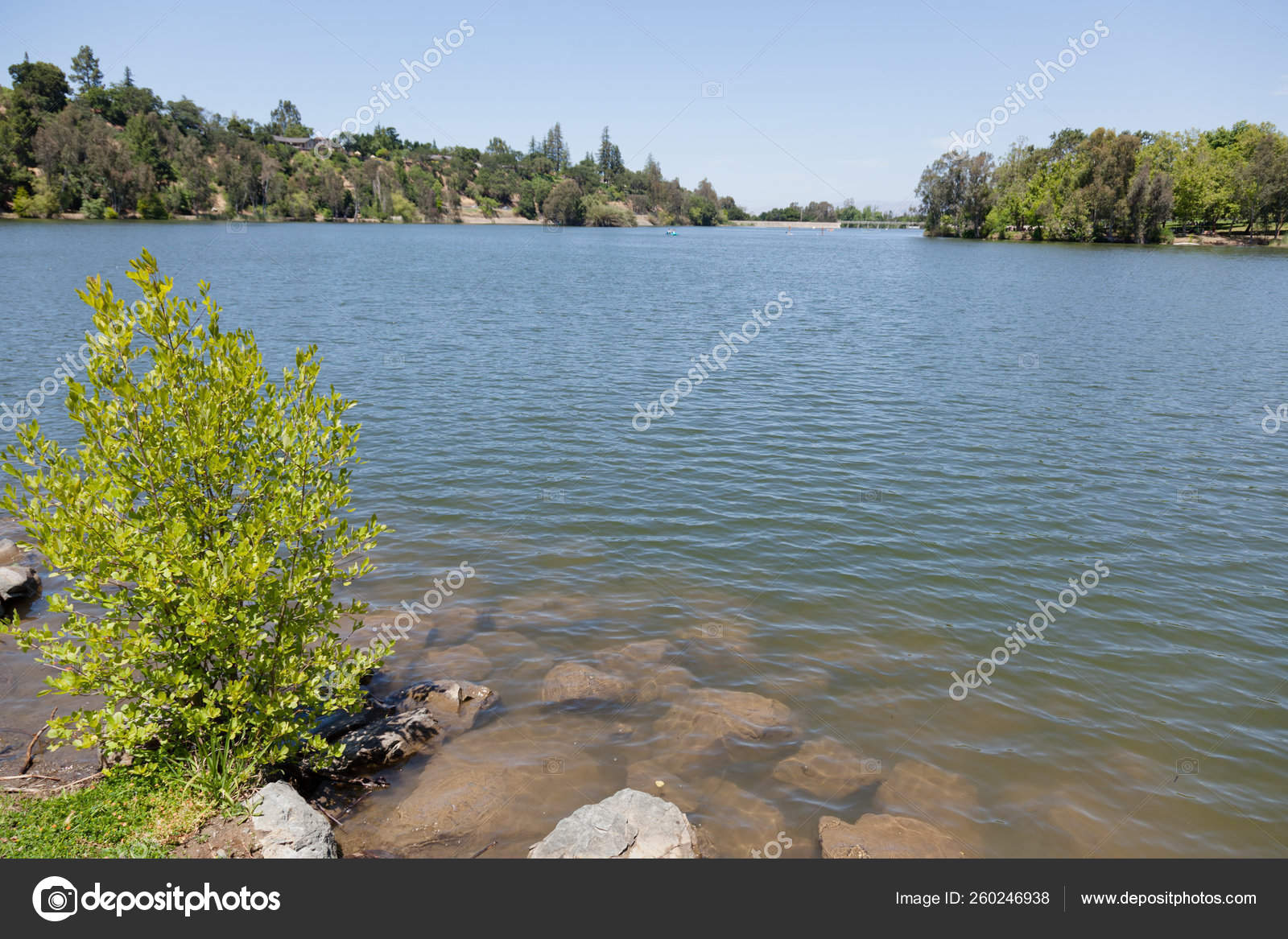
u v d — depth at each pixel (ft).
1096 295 221.46
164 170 565.53
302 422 34.09
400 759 35.27
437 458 76.74
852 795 34.06
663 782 34.58
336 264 298.15
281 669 32.04
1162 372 117.80
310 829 29.09
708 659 44.11
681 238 647.56
